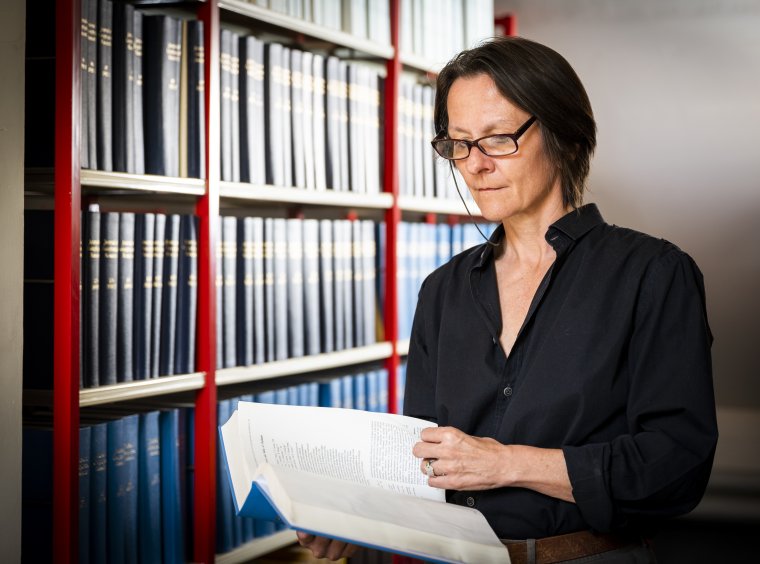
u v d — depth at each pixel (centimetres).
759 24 357
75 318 172
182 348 203
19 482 158
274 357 230
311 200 236
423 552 100
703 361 113
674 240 375
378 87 273
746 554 335
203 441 208
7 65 154
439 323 138
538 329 122
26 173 173
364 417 124
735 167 365
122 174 183
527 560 116
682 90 369
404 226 281
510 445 115
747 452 362
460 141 123
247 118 219
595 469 111
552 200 126
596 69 380
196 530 209
